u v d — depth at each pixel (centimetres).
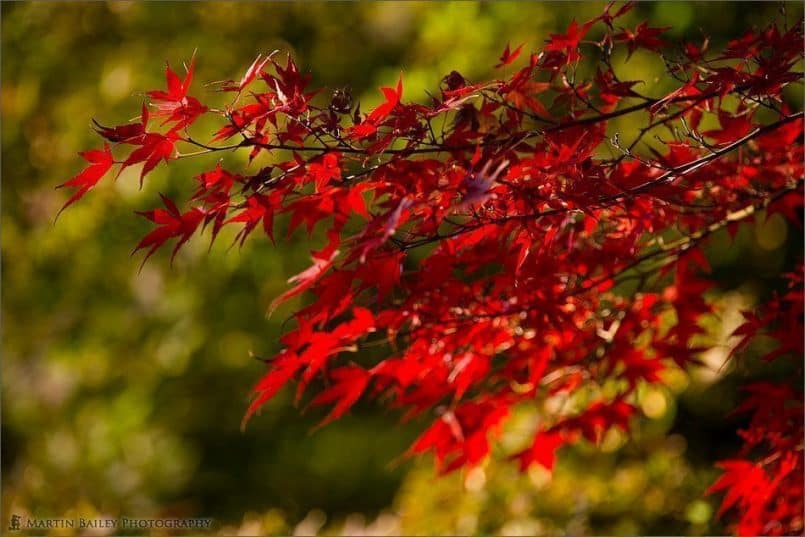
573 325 311
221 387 1011
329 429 1072
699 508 509
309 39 924
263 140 242
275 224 877
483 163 245
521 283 284
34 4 928
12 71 930
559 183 245
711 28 762
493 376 329
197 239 894
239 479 1042
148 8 905
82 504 632
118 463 937
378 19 905
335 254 256
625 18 759
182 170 848
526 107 286
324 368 290
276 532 570
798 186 321
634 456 594
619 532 517
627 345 337
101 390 1000
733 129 306
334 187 248
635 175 277
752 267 837
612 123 697
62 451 938
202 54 884
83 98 898
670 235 631
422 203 213
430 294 290
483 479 541
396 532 545
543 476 539
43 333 992
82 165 887
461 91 238
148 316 956
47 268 966
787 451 335
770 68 253
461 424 326
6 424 1045
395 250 245
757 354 759
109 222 910
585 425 346
